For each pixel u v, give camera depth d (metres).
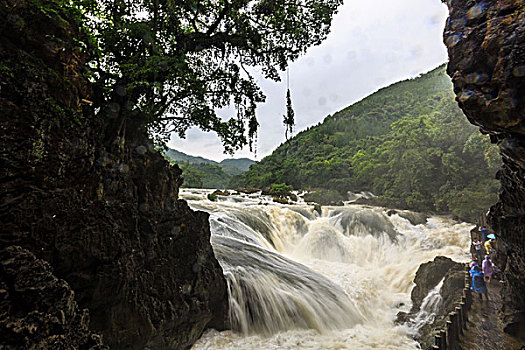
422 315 10.02
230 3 8.52
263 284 9.25
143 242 6.44
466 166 25.70
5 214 3.59
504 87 3.75
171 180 7.98
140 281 5.85
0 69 3.73
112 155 6.00
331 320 9.15
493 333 7.32
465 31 4.25
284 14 9.03
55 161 4.32
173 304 6.58
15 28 4.27
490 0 4.00
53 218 4.17
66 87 4.85
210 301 7.69
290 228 19.03
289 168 52.91
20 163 3.76
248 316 8.31
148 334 5.59
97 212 5.02
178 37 8.20
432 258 15.39
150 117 7.73
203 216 8.70
